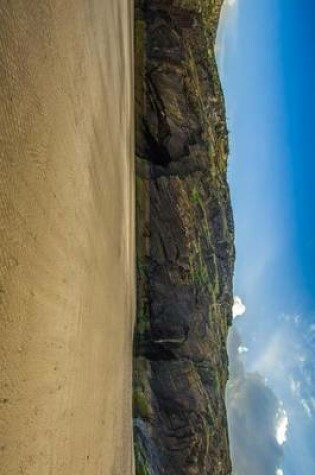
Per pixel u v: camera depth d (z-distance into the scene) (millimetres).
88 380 5805
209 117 34312
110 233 8883
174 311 28750
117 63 11656
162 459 26312
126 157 15773
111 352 8789
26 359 3223
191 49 32406
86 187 5906
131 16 22562
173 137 29000
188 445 27062
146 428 26078
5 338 2836
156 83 29125
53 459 3898
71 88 4980
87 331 5758
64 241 4457
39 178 3635
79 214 5301
